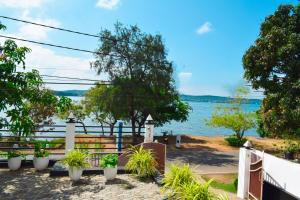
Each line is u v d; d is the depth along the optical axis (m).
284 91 14.62
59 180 9.69
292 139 16.16
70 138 11.73
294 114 13.48
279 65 15.18
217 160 21.20
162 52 26.81
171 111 31.67
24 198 8.07
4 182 9.30
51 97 11.34
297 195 9.79
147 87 26.62
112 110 26.59
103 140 21.77
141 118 28.38
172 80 27.78
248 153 11.71
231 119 28.59
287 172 10.41
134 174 10.34
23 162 11.07
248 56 15.91
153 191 8.77
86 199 8.08
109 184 9.42
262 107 16.30
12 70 10.20
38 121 26.08
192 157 22.12
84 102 31.69
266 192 11.45
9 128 10.57
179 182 7.91
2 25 10.45
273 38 14.77
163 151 11.09
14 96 10.23
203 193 7.12
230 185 13.95
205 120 30.91
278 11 15.49
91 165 11.16
